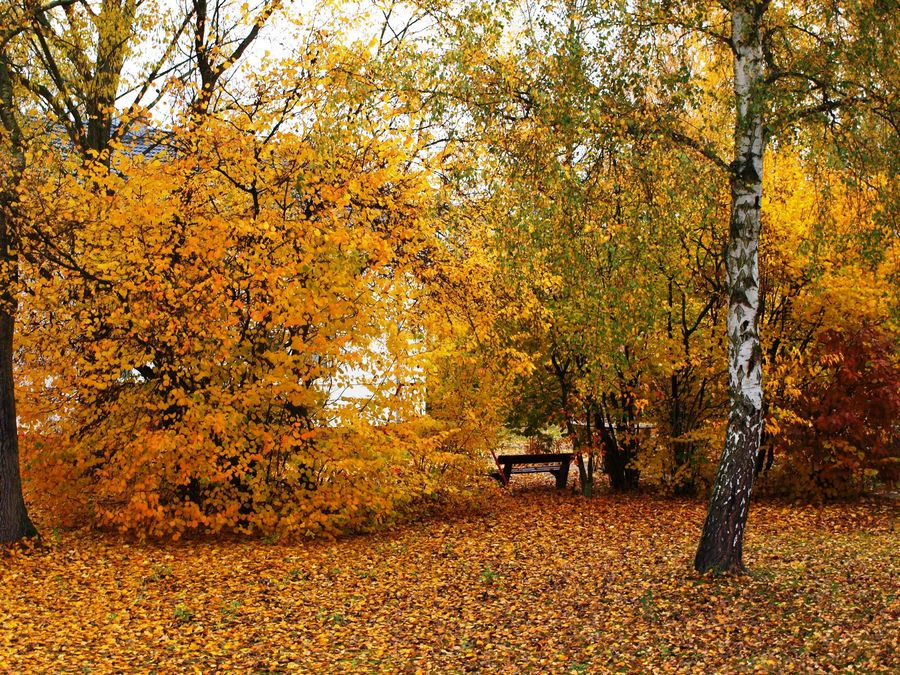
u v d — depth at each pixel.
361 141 9.40
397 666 6.21
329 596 8.11
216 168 9.59
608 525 11.76
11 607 7.56
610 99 7.88
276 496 10.94
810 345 13.19
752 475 7.82
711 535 7.88
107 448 10.67
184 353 10.11
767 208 11.75
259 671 6.14
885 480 12.91
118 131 9.84
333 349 10.03
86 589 8.24
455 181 9.43
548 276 9.91
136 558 9.54
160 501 10.91
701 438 13.10
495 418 12.79
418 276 10.48
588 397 14.26
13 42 10.39
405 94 8.44
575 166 8.17
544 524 11.99
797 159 11.16
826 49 7.78
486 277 10.58
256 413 10.63
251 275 9.56
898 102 7.57
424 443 10.91
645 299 9.23
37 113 10.76
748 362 7.71
